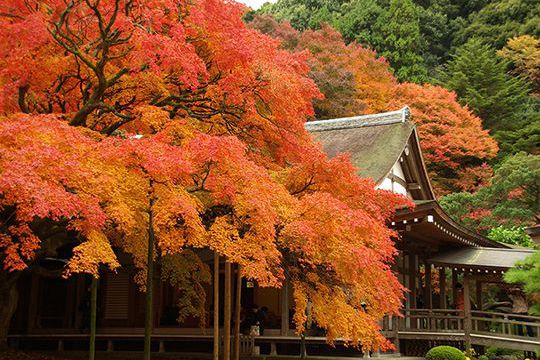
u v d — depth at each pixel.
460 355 16.70
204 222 10.78
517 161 34.25
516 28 56.19
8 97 10.21
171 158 8.38
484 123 46.62
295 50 42.50
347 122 25.00
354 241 10.62
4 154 7.39
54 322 20.36
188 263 14.02
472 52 49.69
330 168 11.59
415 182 24.22
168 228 9.23
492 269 19.06
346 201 12.06
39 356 14.08
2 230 9.33
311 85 12.95
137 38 10.49
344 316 10.62
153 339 18.09
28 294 20.41
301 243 9.97
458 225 20.52
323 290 11.02
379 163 21.41
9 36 9.74
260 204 8.91
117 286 19.64
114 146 9.05
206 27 11.92
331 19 56.28
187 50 10.48
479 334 18.50
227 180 9.17
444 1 65.25
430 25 60.69
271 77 11.55
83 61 11.11
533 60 50.84
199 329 18.31
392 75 47.09
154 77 11.52
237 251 9.16
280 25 45.72
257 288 19.45
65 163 7.71
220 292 19.11
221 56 11.60
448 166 41.78
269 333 17.34
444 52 60.38
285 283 17.23
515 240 30.41
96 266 8.30
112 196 8.45
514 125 45.56
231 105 12.28
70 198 7.48
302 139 12.73
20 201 7.23
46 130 8.26
